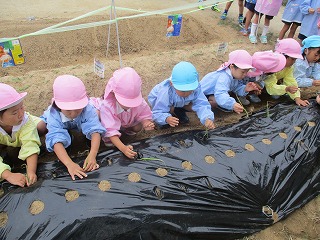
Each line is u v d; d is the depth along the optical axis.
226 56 5.16
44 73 4.27
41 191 2.04
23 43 5.60
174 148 2.61
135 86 2.49
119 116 2.86
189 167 2.43
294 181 2.66
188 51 5.23
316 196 2.76
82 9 7.13
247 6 6.07
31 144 2.46
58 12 6.90
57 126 2.57
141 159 2.44
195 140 2.74
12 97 2.17
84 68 4.50
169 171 2.35
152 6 7.57
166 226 2.04
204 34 6.52
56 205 1.94
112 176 2.22
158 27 6.66
